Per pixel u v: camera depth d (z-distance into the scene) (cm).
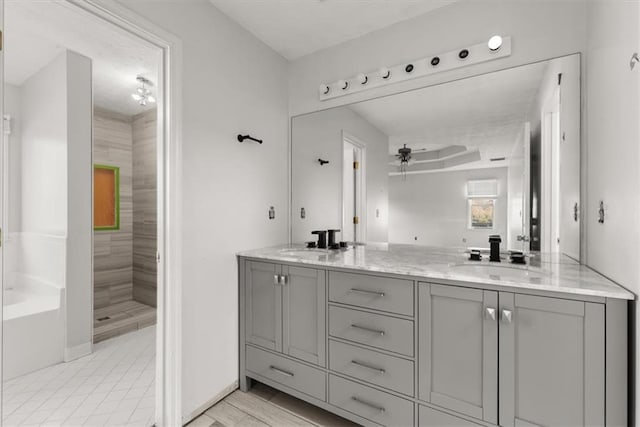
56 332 229
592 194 141
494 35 175
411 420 141
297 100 248
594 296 104
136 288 371
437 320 134
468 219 188
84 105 250
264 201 225
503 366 120
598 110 132
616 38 112
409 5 187
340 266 159
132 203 376
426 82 197
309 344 171
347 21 202
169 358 157
